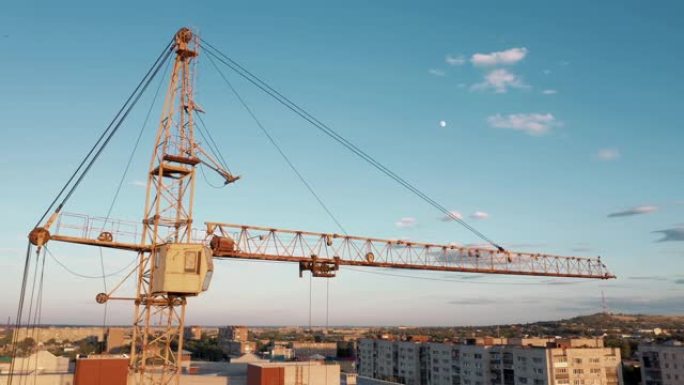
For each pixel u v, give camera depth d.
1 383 61.44
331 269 73.44
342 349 199.00
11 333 184.00
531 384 106.31
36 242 50.03
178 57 60.50
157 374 61.75
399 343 154.75
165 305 54.72
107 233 53.66
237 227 67.19
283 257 69.81
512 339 139.62
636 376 117.56
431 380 140.00
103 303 52.41
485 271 90.19
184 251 52.44
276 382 65.69
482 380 119.31
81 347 168.25
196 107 60.31
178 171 57.78
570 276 100.75
